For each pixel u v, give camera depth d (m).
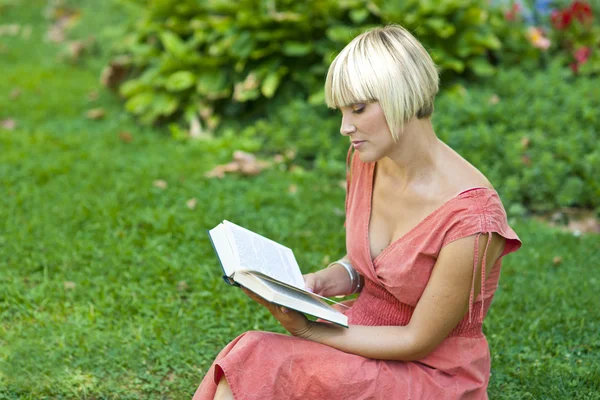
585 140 6.45
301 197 6.15
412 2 7.38
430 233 2.77
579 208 6.25
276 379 2.76
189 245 5.27
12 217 5.62
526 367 3.99
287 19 7.16
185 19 8.19
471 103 6.92
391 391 2.81
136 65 8.57
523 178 6.21
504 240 2.79
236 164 6.59
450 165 2.83
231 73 7.67
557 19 7.90
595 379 3.83
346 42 7.16
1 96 8.61
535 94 7.04
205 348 4.18
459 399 2.90
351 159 3.20
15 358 4.00
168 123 7.98
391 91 2.66
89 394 3.79
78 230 5.50
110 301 4.57
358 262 3.07
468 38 7.31
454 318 2.79
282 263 3.00
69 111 8.26
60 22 12.00
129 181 6.34
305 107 7.19
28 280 4.89
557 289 4.71
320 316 2.74
